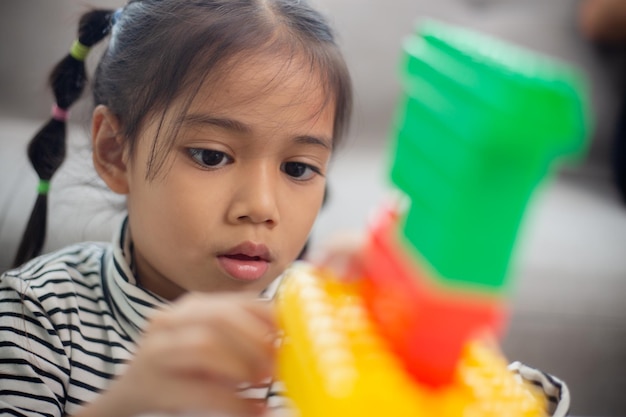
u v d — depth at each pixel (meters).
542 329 1.13
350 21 1.44
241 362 0.43
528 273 1.17
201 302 0.45
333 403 0.30
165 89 0.66
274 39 0.67
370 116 1.41
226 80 0.63
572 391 1.12
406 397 0.31
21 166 1.16
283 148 0.64
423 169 0.30
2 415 0.64
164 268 0.67
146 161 0.67
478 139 0.27
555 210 1.32
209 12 0.69
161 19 0.71
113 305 0.72
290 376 0.35
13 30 1.31
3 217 1.08
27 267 0.77
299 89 0.65
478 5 1.49
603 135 1.44
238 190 0.62
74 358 0.69
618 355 1.14
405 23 1.45
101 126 0.75
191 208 0.63
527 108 0.26
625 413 1.12
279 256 0.65
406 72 0.32
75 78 0.88
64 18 1.31
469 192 0.28
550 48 1.45
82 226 1.00
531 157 0.28
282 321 0.38
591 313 1.15
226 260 0.63
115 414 0.45
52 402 0.66
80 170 0.90
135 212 0.69
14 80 1.29
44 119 1.28
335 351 0.32
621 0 1.40
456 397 0.32
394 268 0.32
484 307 0.29
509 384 0.35
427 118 0.30
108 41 0.82
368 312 0.35
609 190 1.40
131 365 0.45
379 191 1.26
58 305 0.71
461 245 0.29
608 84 1.46
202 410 0.44
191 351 0.42
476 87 0.27
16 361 0.67
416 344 0.31
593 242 1.24
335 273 0.39
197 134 0.63
